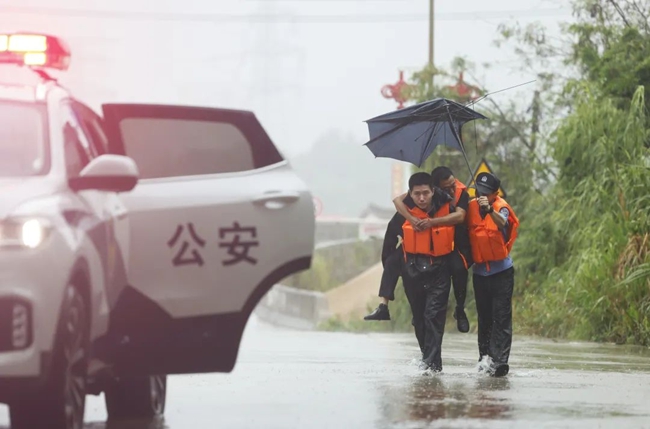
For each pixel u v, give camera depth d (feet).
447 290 82.89
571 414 57.67
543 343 129.90
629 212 142.20
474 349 115.65
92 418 58.18
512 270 82.48
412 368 88.43
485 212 81.66
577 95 171.12
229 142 54.85
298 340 136.77
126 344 51.98
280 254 53.21
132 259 52.03
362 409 59.62
